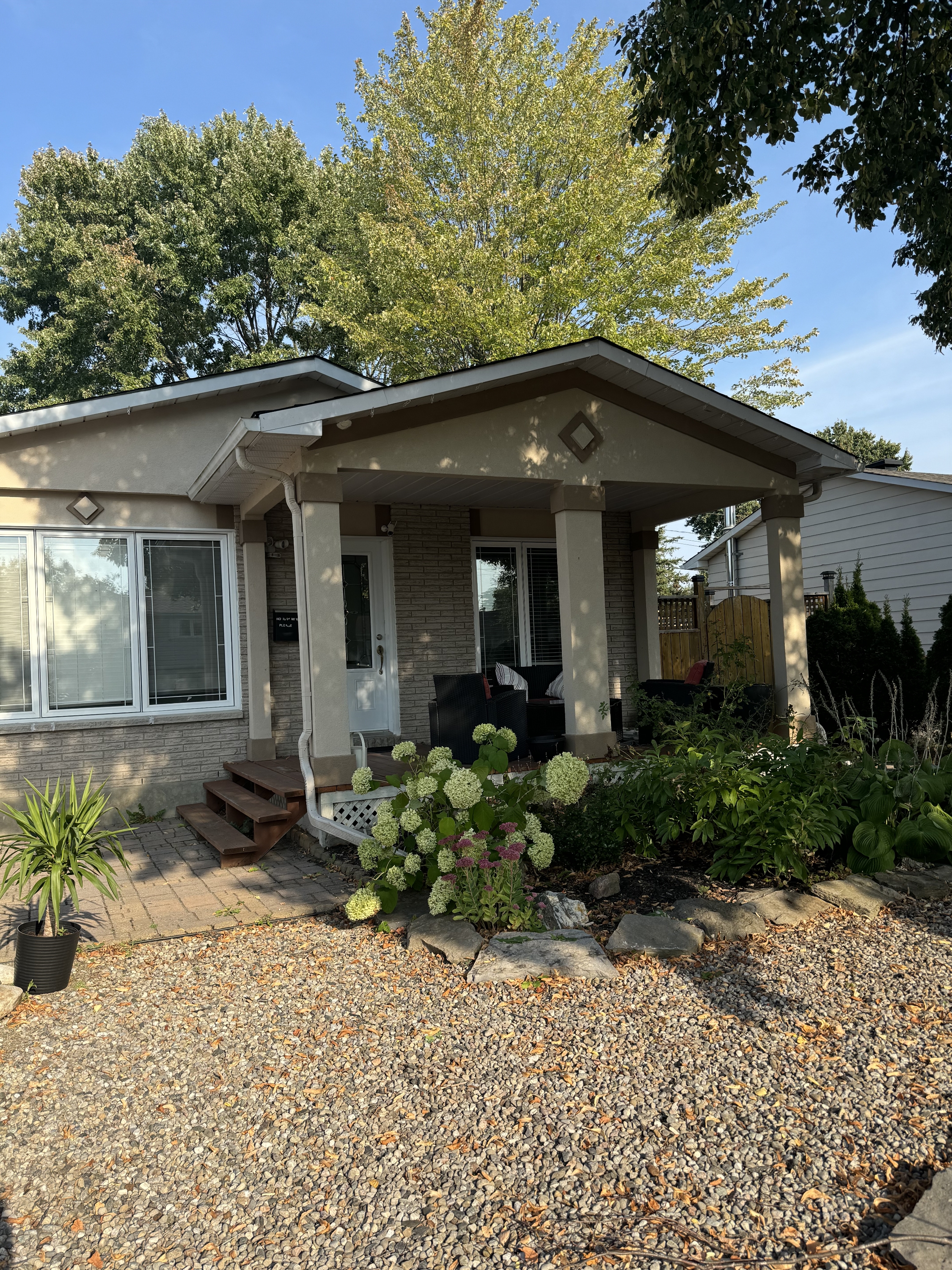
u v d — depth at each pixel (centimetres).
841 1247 252
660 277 1891
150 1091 371
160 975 510
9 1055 411
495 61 1936
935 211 896
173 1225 284
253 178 2428
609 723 849
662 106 844
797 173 954
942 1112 317
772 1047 374
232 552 1020
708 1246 256
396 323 1847
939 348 1073
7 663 909
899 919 526
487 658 1182
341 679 745
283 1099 357
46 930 495
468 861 511
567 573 840
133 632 966
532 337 1916
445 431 782
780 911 533
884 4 779
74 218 2627
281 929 588
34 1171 317
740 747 690
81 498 931
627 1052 376
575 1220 271
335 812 754
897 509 1716
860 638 1238
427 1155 312
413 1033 408
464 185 1931
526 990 446
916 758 668
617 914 549
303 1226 279
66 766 922
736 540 2155
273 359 2398
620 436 866
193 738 989
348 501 1060
